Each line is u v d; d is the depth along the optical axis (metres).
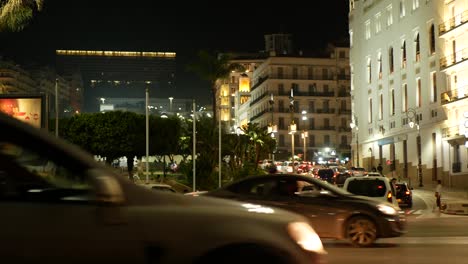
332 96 112.19
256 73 126.06
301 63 112.44
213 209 4.92
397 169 68.19
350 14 82.88
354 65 81.31
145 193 4.74
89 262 4.33
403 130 66.25
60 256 4.25
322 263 5.26
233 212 4.97
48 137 4.55
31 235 4.20
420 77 62.19
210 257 4.72
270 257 4.86
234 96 145.12
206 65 60.38
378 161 73.44
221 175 47.88
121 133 60.28
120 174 4.78
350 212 14.64
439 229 21.44
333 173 56.38
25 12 26.64
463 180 53.22
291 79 111.81
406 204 36.56
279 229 5.04
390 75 69.94
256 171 48.50
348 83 112.81
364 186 21.44
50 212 4.30
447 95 55.38
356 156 80.44
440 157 57.84
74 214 4.34
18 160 4.48
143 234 4.50
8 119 4.46
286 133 110.06
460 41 54.69
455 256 13.71
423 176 61.53
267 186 14.91
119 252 4.41
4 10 26.48
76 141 61.03
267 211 5.23
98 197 4.38
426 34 60.56
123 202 4.53
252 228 4.89
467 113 46.47
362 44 78.12
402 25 66.50
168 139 63.03
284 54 114.62
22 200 4.32
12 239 4.15
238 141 53.69
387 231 14.69
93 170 4.47
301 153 109.69
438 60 57.56
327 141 111.50
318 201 14.70
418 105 63.00
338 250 14.62
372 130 75.56
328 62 112.94
